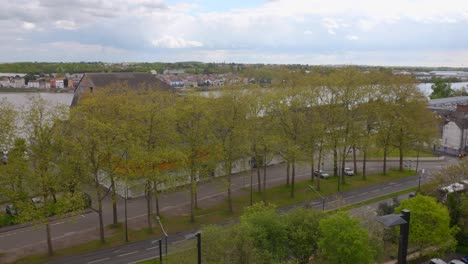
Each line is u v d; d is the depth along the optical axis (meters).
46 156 49.72
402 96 83.56
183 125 60.75
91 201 67.25
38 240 54.00
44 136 49.78
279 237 41.50
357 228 39.91
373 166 96.50
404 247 21.25
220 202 69.06
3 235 55.41
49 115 51.22
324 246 39.88
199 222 60.19
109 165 55.19
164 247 51.75
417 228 45.88
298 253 41.94
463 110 134.50
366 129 84.62
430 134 84.75
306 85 79.31
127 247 52.03
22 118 51.12
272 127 69.69
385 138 84.88
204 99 63.09
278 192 74.25
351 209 58.38
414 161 101.94
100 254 50.12
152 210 65.00
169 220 60.75
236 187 77.50
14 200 49.47
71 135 53.41
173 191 74.31
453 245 49.19
